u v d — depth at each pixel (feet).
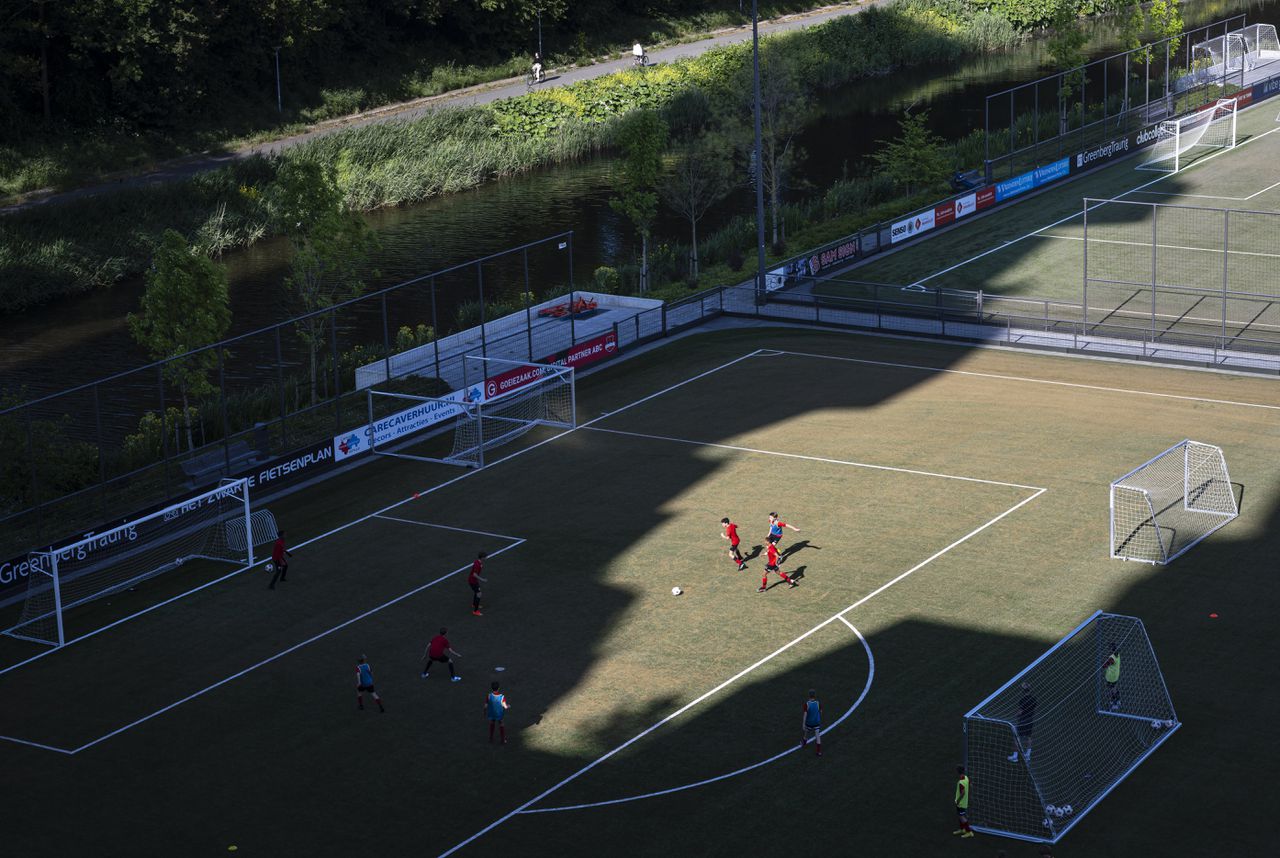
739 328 241.14
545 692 131.34
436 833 111.45
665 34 523.29
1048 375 209.67
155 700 133.90
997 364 215.72
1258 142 340.80
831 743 120.47
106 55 389.39
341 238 225.97
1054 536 155.22
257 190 345.72
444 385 214.69
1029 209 302.45
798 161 370.32
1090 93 430.20
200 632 146.92
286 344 256.93
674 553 157.38
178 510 174.81
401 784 118.32
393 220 341.62
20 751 126.11
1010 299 247.29
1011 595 143.23
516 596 150.10
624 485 176.96
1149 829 107.04
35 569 161.17
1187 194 303.48
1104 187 314.96
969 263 269.44
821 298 251.80
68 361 253.85
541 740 123.65
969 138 362.74
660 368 221.87
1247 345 219.20
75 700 134.82
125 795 118.62
